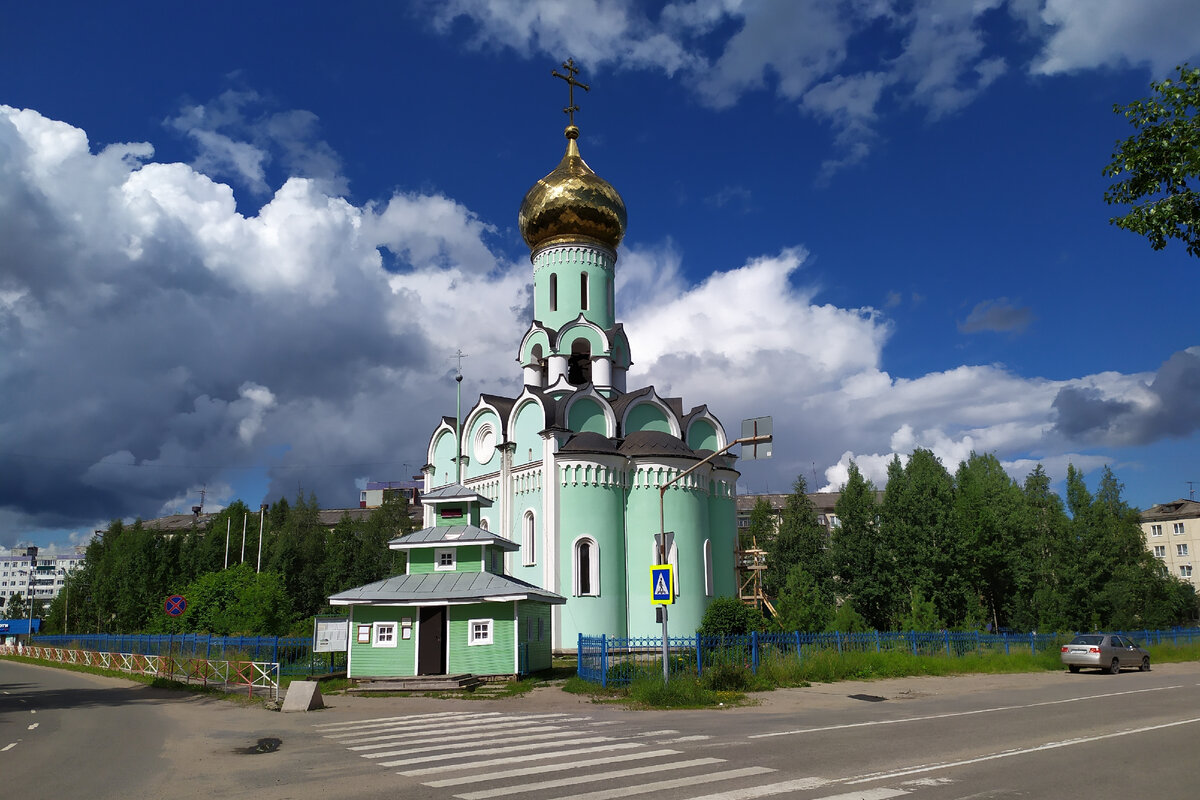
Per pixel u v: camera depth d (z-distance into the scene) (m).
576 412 43.41
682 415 48.91
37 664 53.78
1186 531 94.81
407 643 30.02
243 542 75.75
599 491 41.00
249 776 13.32
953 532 55.47
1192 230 13.80
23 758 15.82
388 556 80.25
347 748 15.91
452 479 48.78
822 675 29.30
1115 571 59.03
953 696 25.08
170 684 32.31
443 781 12.27
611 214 49.78
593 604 39.53
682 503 42.12
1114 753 14.04
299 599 74.50
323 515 119.50
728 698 23.53
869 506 59.78
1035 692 26.14
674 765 13.13
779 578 68.06
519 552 42.44
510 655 29.64
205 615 52.72
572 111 52.72
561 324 48.84
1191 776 12.07
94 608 87.81
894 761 13.33
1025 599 61.00
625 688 25.17
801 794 10.94
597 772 12.66
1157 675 33.62
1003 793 10.96
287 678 31.67
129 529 96.44
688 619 40.78
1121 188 14.98
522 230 51.12
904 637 35.19
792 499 72.38
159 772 14.02
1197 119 13.83
